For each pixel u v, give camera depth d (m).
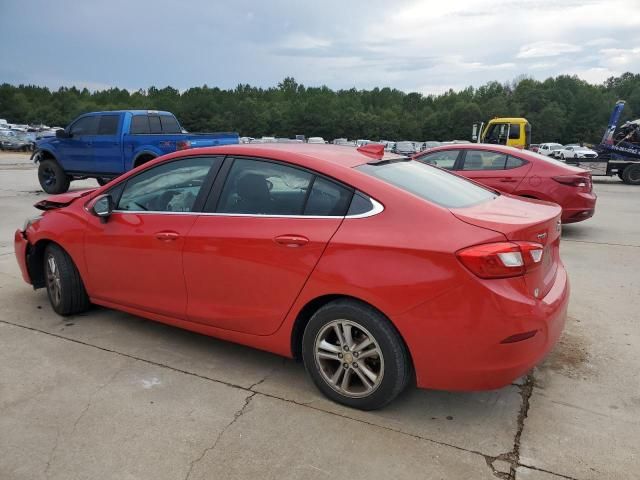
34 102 139.50
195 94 129.75
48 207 4.77
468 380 2.81
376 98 137.62
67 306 4.48
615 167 19.50
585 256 7.07
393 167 3.57
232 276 3.42
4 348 3.95
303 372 3.63
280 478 2.55
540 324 2.82
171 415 3.08
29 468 2.62
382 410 3.16
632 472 2.61
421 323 2.81
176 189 3.83
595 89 118.50
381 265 2.89
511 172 8.27
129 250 3.92
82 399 3.24
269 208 3.36
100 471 2.60
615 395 3.35
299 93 156.50
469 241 2.76
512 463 2.68
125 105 132.38
